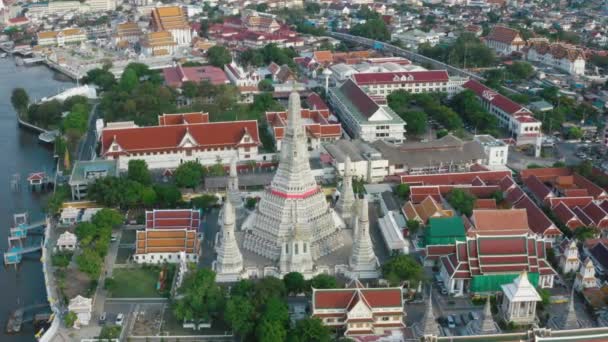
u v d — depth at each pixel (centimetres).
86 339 17862
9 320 19550
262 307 18362
